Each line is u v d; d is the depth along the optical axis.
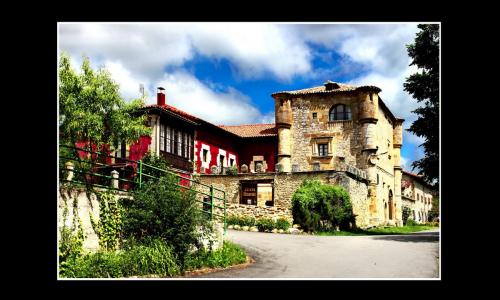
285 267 15.38
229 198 37.09
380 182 44.75
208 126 40.75
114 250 13.72
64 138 25.88
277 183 36.28
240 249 18.64
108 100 26.91
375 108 43.41
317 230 31.27
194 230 15.38
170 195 15.13
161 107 32.69
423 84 23.67
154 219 14.52
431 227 51.50
